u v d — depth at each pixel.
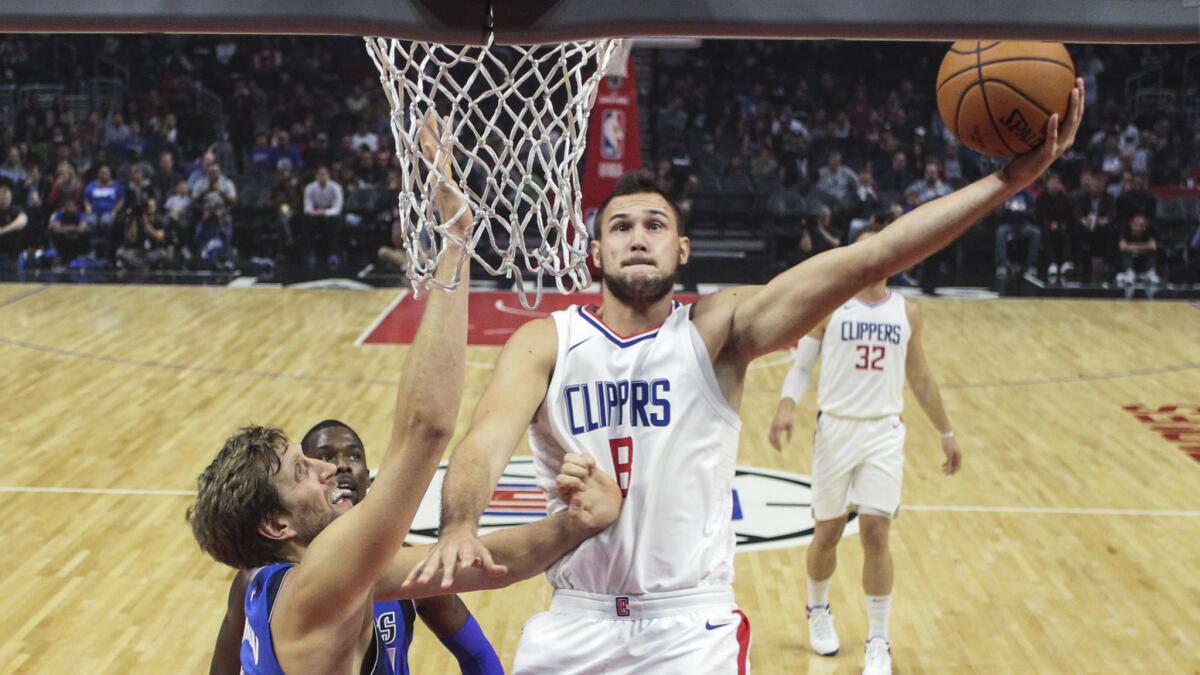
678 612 2.52
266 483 2.42
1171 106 16.78
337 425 3.52
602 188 12.78
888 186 16.31
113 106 16.72
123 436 8.37
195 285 14.13
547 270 2.42
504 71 2.33
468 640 3.26
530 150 2.35
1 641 5.29
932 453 8.32
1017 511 7.16
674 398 2.50
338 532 1.97
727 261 15.73
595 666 2.54
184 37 17.14
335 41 17.06
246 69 17.11
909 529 6.86
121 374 10.06
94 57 17.19
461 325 1.94
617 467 2.52
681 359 2.51
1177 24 1.91
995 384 10.27
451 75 2.28
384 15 1.90
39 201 14.95
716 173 16.62
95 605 5.67
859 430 5.25
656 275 2.51
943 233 2.20
